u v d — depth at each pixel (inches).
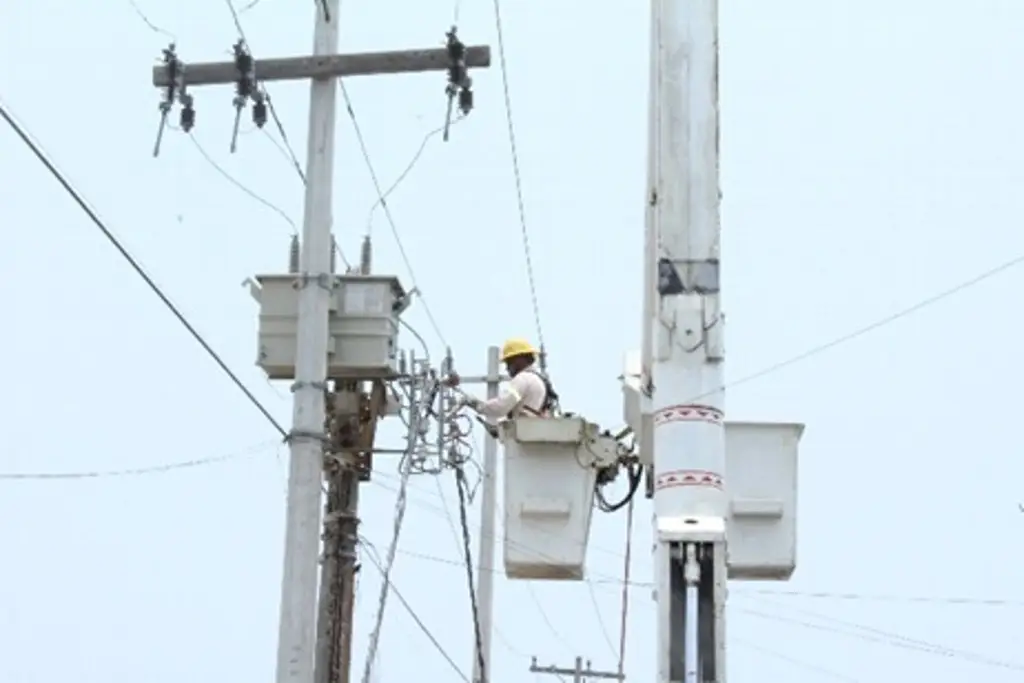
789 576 1117.7
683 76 1050.7
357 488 1595.7
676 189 1038.4
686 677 937.5
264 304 1385.3
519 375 1339.8
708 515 987.9
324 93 1402.6
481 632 1947.6
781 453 1116.5
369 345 1406.3
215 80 1369.3
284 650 1295.5
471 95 1411.2
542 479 1273.4
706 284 1026.1
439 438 1476.4
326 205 1385.3
